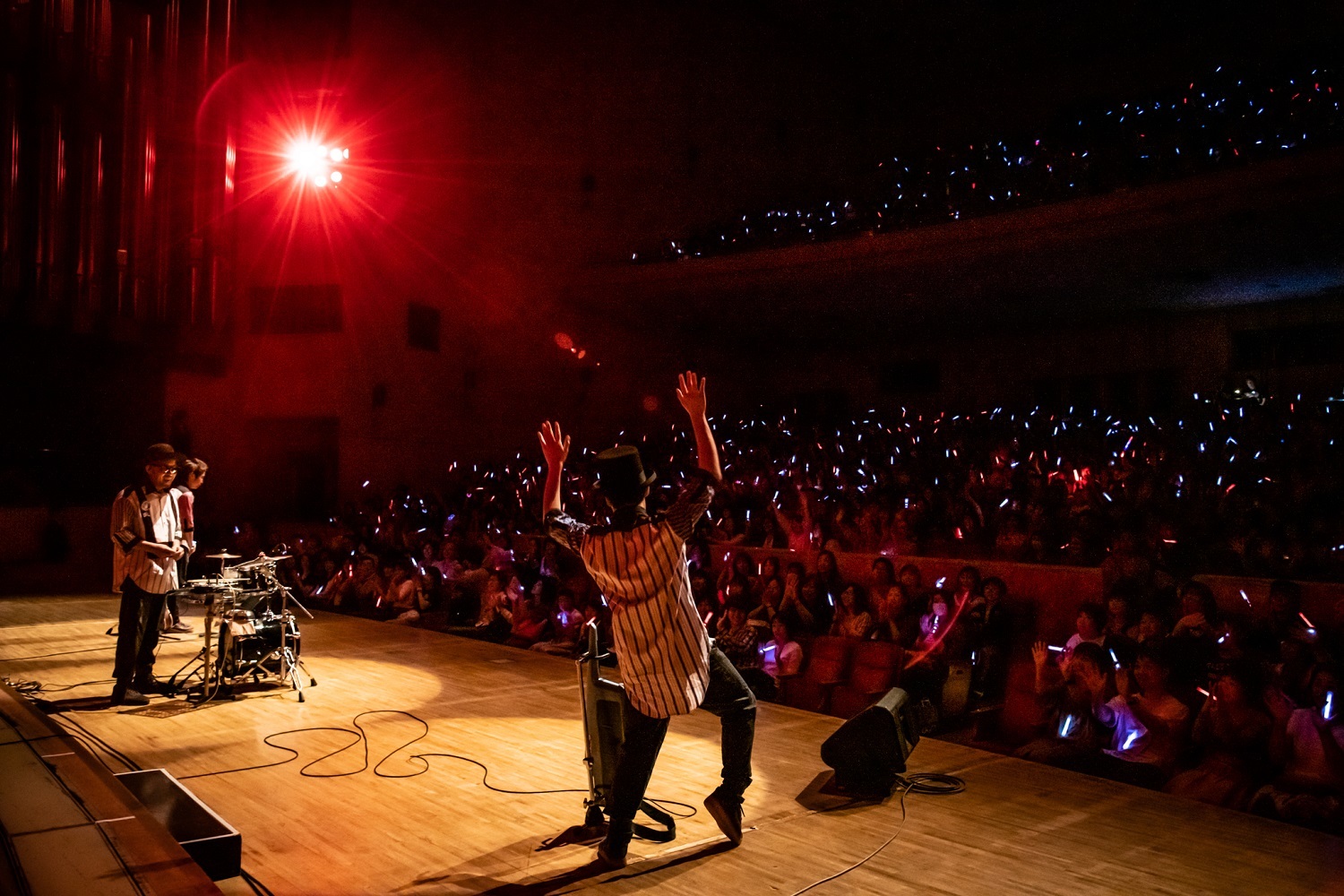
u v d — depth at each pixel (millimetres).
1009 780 4445
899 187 15391
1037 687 5500
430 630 9141
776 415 18109
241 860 3297
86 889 2326
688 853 3455
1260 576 6215
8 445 12250
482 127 15484
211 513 14078
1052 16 17016
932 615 6438
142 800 3451
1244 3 15477
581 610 8477
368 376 14328
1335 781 4137
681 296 15305
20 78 11367
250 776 4320
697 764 4586
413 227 14898
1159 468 8883
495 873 3262
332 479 14445
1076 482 8750
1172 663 4973
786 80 18656
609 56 16484
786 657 6582
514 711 5629
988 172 14086
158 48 12602
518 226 15789
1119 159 12367
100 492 12992
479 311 15594
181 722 5285
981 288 14117
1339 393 14016
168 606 8203
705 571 7930
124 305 12250
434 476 14945
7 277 11266
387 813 3855
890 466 11250
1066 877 3287
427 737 5020
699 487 3166
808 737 5148
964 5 17484
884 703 4297
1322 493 7375
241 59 13641
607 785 3627
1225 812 4047
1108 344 16406
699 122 17234
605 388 17094
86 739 4879
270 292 14594
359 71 14516
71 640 7875
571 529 3324
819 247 13648
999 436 12633
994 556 7703
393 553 11109
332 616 10141
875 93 19562
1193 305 14984
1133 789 4355
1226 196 10391
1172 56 16344
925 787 4262
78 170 11789
